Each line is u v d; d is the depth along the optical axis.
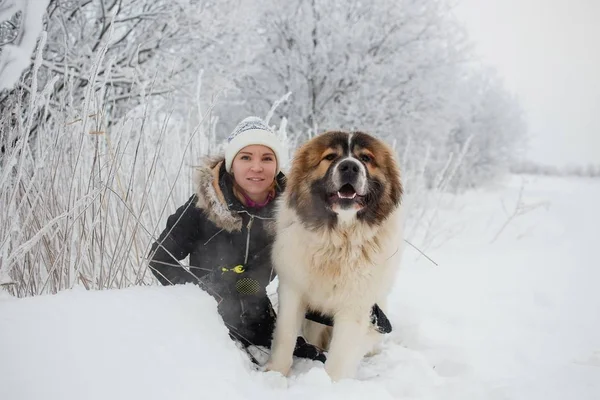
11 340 1.66
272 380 2.45
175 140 4.18
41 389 1.52
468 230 9.49
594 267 6.39
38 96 2.39
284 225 3.01
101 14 6.55
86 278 2.87
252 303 3.19
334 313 3.00
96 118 2.83
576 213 15.09
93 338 1.84
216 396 1.87
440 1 11.86
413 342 3.59
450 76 12.53
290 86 11.67
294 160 3.09
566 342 3.58
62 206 2.91
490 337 3.68
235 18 7.53
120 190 3.00
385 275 2.95
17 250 2.30
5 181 2.56
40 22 1.71
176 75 6.97
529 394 2.38
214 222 2.95
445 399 2.45
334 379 2.72
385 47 12.04
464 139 25.31
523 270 6.15
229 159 3.08
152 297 2.37
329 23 11.52
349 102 11.73
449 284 5.28
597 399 2.31
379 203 3.00
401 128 11.94
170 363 1.91
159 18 6.95
